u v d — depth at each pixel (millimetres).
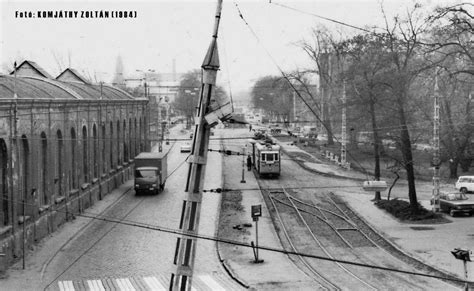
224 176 55969
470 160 57875
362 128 62688
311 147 80438
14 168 26844
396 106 40688
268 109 124438
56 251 29000
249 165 60094
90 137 41375
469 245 29094
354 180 53094
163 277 24578
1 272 25172
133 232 33125
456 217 36594
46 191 32156
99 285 23469
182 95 128875
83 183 39969
